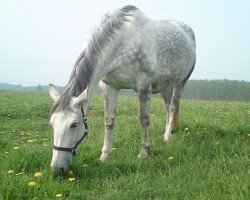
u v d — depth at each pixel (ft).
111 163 11.85
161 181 10.10
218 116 22.35
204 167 10.91
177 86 16.92
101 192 9.55
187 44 15.87
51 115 10.12
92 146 14.14
